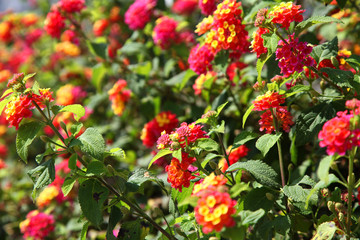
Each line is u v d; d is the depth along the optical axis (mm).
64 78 6289
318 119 2621
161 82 4742
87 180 2547
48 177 2441
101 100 5250
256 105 2408
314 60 2543
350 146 1842
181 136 2354
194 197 1979
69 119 5086
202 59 3281
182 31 5148
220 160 3236
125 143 5008
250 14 3195
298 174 3111
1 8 11117
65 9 4723
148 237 3375
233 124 3719
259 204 2316
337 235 2566
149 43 4906
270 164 3150
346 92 2621
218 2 3580
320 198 2898
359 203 2605
